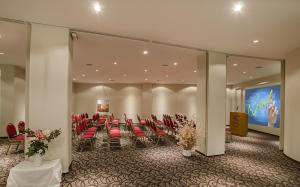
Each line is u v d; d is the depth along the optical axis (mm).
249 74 9336
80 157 5137
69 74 3943
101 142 7082
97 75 10156
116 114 14047
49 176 3188
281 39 4340
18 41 4703
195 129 5566
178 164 4652
